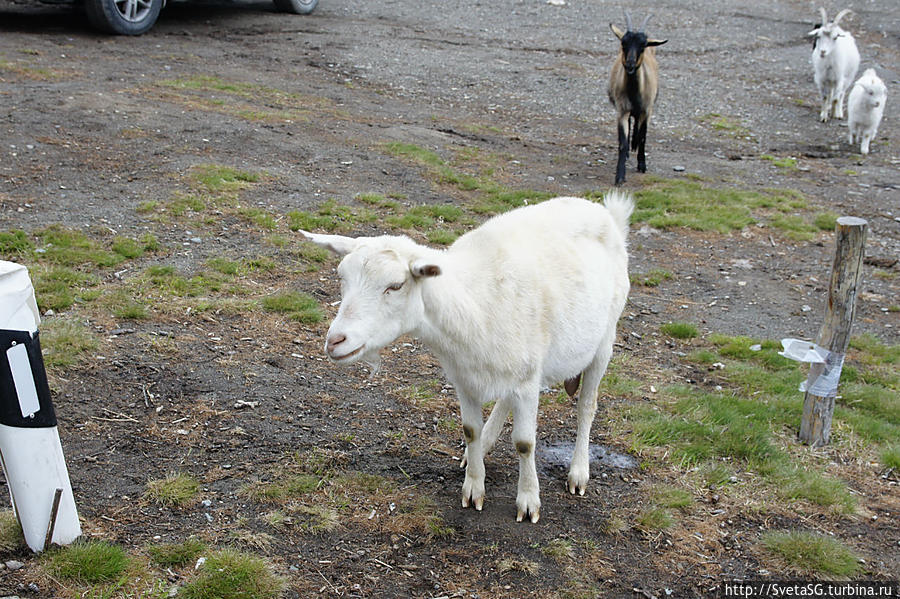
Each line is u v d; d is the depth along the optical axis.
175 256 7.37
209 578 3.63
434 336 3.90
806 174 12.44
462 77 16.02
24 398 3.53
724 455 5.25
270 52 15.81
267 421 5.07
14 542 3.78
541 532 4.28
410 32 18.95
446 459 4.92
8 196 8.05
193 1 19.14
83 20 16.23
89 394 5.11
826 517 4.68
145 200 8.41
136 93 11.86
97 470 4.42
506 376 4.01
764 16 23.92
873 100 13.10
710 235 9.72
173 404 5.13
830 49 14.92
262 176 9.57
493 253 4.09
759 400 6.09
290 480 4.48
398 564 3.95
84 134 9.98
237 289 6.91
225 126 11.02
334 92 13.85
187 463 4.57
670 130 14.38
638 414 5.63
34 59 12.90
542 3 23.23
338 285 7.32
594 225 4.61
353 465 4.74
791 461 5.26
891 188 11.90
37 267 6.71
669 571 4.09
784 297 8.27
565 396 5.84
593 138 13.42
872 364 7.01
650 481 4.88
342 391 5.58
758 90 17.47
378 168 10.48
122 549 3.80
